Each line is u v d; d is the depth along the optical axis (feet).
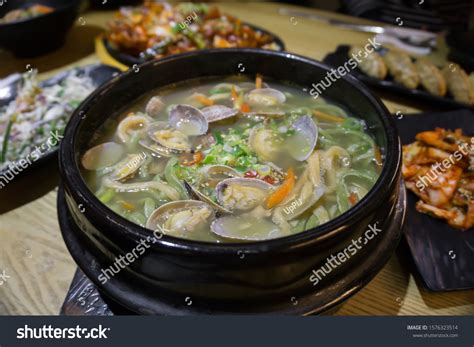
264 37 2.27
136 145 1.36
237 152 1.33
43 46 2.28
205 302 1.00
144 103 1.50
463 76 1.95
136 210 1.20
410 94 2.00
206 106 1.51
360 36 2.40
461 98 1.94
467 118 1.82
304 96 1.53
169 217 1.14
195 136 1.40
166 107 1.49
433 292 1.28
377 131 1.28
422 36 2.36
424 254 1.36
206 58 1.52
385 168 1.07
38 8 2.36
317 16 2.60
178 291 1.00
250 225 1.13
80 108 1.27
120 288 1.04
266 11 2.67
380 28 2.46
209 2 2.80
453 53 2.21
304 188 1.21
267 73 1.55
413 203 1.51
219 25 2.27
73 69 2.07
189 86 1.56
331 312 1.11
